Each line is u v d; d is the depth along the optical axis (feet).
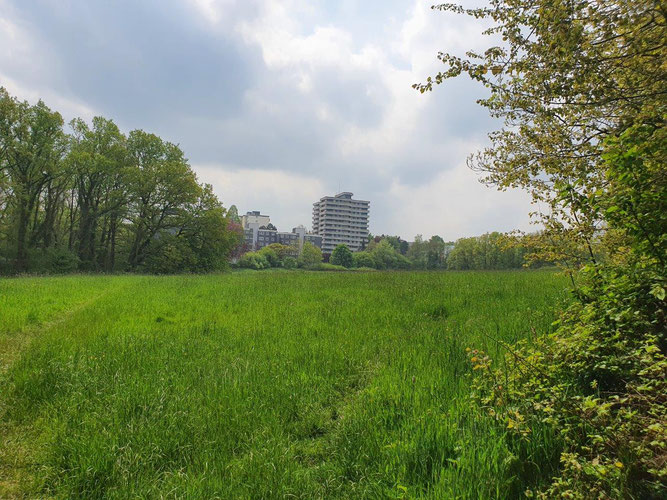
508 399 12.50
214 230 157.38
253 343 24.80
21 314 34.94
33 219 144.25
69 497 11.16
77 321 33.91
